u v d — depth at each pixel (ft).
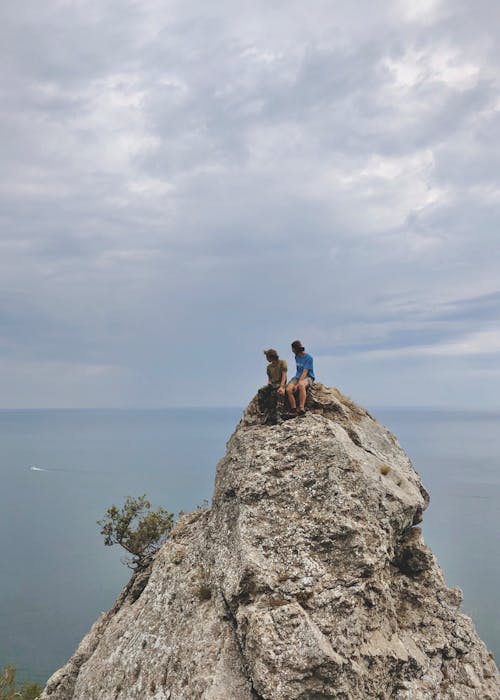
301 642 43.93
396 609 55.42
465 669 53.31
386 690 47.98
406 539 59.62
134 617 60.13
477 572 506.07
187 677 48.26
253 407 71.72
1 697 100.58
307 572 49.75
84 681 59.67
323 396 70.38
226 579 52.03
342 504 53.62
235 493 58.85
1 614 447.42
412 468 68.49
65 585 538.47
